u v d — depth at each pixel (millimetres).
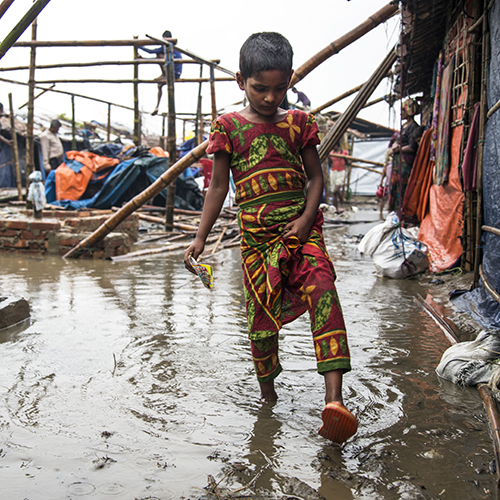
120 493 1702
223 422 2242
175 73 13320
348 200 25297
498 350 2779
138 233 10656
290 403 2449
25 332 3619
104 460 1902
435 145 6773
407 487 1733
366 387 2627
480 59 4848
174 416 2299
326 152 6070
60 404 2410
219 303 4582
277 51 2025
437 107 6750
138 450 1989
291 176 2203
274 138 2188
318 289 2041
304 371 2877
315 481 1781
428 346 3316
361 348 3264
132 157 13359
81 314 4152
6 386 2623
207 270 2205
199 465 1884
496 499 1669
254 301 2256
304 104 14242
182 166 6930
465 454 1962
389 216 6391
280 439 2092
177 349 3248
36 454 1953
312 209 2199
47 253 8352
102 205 12477
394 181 8930
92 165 12703
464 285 5082
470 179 4895
